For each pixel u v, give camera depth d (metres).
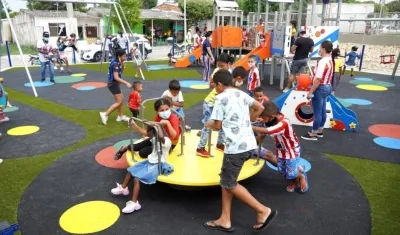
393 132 6.63
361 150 5.67
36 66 16.12
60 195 4.11
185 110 8.16
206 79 12.41
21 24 33.03
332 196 4.13
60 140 6.03
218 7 17.00
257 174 4.69
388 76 13.88
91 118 7.44
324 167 4.98
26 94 9.90
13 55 23.50
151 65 17.02
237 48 15.52
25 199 4.00
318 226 3.51
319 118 6.00
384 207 3.89
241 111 3.15
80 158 5.22
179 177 3.86
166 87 11.20
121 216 3.65
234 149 3.09
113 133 6.41
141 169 3.79
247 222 3.55
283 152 3.98
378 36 26.31
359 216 3.70
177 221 3.57
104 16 36.69
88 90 10.55
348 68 15.98
